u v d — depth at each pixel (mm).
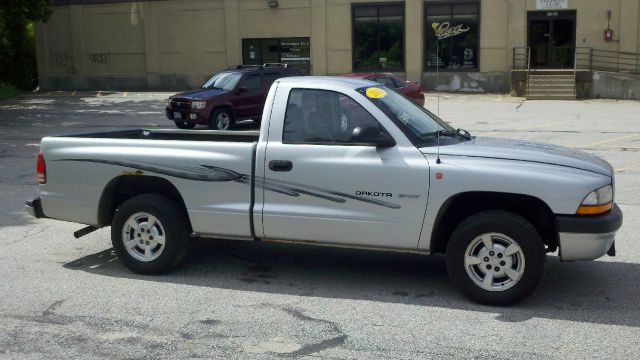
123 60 37438
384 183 6051
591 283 6547
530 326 5508
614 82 30562
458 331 5426
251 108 21016
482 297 5938
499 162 5879
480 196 6035
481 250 5934
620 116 23625
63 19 37812
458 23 33000
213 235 6664
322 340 5285
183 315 5840
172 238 6762
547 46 32625
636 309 5871
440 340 5258
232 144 6547
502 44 32688
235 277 6844
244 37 35500
